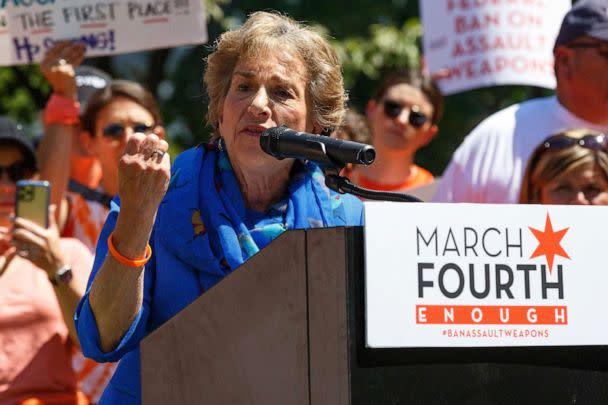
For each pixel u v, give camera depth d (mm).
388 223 2988
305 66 4086
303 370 3057
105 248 3891
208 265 3811
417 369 3061
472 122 17859
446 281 3012
